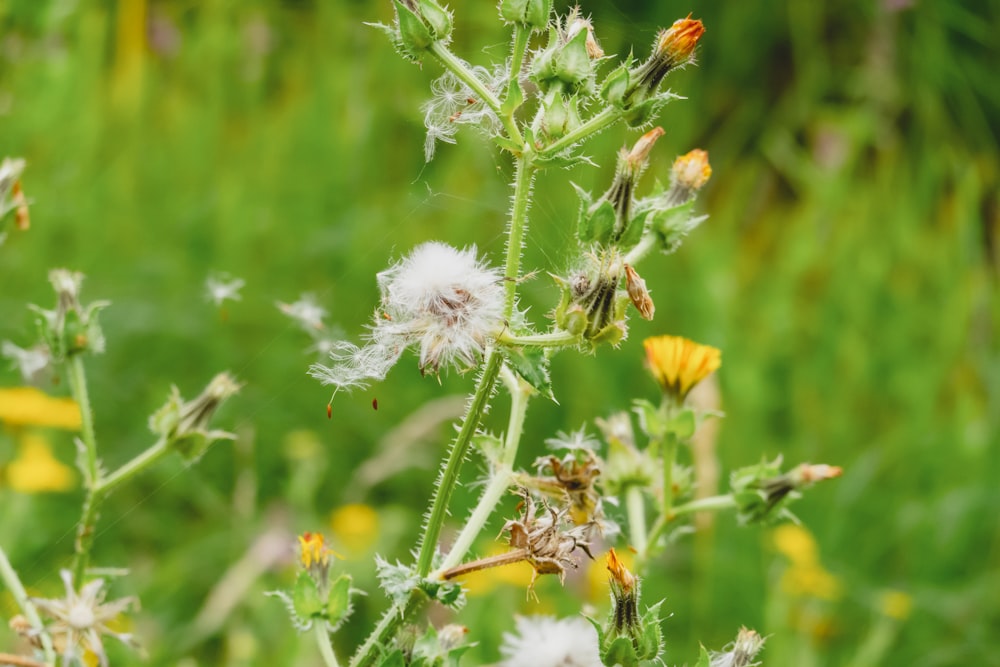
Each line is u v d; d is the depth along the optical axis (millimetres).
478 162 5723
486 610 3566
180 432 2098
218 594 3564
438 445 4652
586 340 1728
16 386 4410
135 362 4953
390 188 6082
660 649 1822
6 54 5672
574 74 1791
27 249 5285
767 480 2354
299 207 5910
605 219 1782
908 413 5586
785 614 3928
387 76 6305
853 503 4871
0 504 3762
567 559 1790
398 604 1683
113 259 5453
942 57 7160
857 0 7449
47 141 5664
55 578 3715
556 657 2014
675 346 2367
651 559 2402
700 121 7336
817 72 7332
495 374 1714
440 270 1672
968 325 6000
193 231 5641
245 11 6734
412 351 1791
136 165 5973
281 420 4719
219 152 6277
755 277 6617
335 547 3949
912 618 4266
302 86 6703
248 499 4090
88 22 5988
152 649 3496
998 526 4773
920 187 6801
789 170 6996
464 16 5965
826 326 5910
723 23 7574
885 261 6273
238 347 5094
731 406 5184
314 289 5414
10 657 1894
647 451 2395
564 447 1971
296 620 1825
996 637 4246
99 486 2111
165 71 6566
